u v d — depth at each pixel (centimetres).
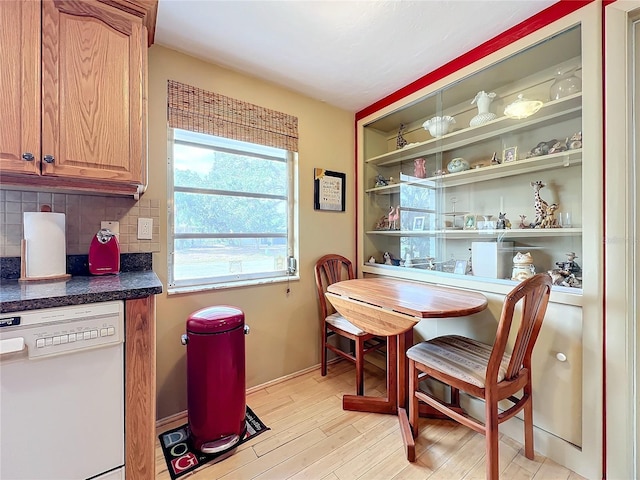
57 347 91
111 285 112
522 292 114
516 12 146
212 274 198
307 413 178
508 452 145
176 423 171
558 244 160
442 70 193
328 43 168
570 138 155
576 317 135
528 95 177
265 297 214
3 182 108
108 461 100
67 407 93
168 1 134
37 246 125
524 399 138
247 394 201
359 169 268
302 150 233
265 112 211
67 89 114
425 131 237
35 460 89
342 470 134
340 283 214
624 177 124
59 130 112
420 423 169
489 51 167
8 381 85
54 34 111
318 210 245
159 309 171
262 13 144
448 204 223
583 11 132
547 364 144
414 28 156
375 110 247
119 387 103
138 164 129
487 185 201
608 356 126
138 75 130
